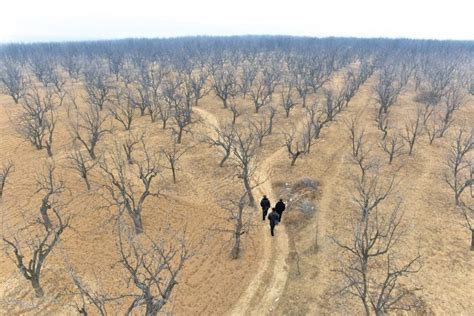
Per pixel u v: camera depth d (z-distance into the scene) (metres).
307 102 81.06
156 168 45.78
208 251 32.56
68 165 48.53
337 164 48.53
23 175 46.47
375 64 131.62
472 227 33.69
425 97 80.69
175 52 188.25
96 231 34.88
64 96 88.12
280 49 197.38
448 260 29.56
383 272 28.59
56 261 30.62
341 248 31.77
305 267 30.17
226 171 47.53
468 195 39.78
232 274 29.83
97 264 30.56
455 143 54.88
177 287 28.34
